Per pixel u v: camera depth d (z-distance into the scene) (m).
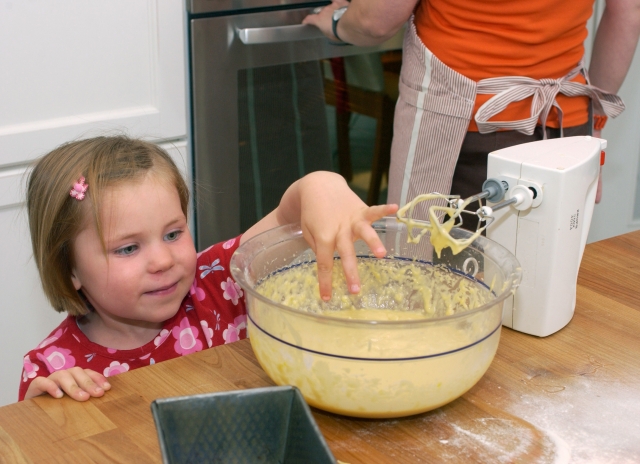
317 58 1.67
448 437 0.70
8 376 1.60
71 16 1.41
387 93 1.80
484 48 1.28
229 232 1.73
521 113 1.33
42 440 0.68
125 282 0.99
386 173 1.89
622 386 0.78
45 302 1.59
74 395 0.74
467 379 0.71
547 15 1.25
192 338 1.12
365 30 1.43
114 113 1.52
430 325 0.68
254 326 0.75
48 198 1.00
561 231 0.83
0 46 1.36
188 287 1.06
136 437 0.69
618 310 0.94
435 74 1.33
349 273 0.79
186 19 1.53
